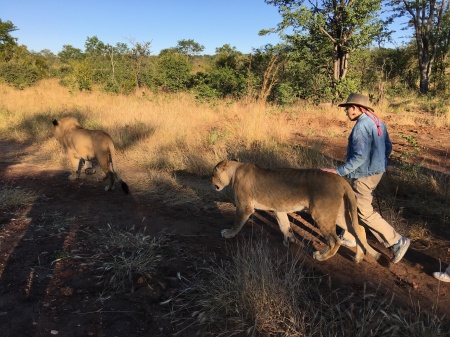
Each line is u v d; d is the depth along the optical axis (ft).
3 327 10.82
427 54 94.12
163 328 11.06
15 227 17.21
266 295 11.48
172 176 25.94
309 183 14.15
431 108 63.62
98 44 117.60
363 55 75.87
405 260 15.07
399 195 22.06
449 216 19.17
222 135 34.94
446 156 30.19
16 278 13.14
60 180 24.82
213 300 11.85
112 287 12.78
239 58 93.35
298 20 63.93
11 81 88.07
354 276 13.89
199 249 15.58
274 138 35.40
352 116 14.10
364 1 61.16
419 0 91.66
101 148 22.27
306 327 10.94
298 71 70.33
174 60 82.53
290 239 15.96
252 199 15.78
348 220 14.48
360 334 10.16
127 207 20.12
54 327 10.90
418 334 10.41
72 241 15.92
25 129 40.98
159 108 49.26
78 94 69.21
